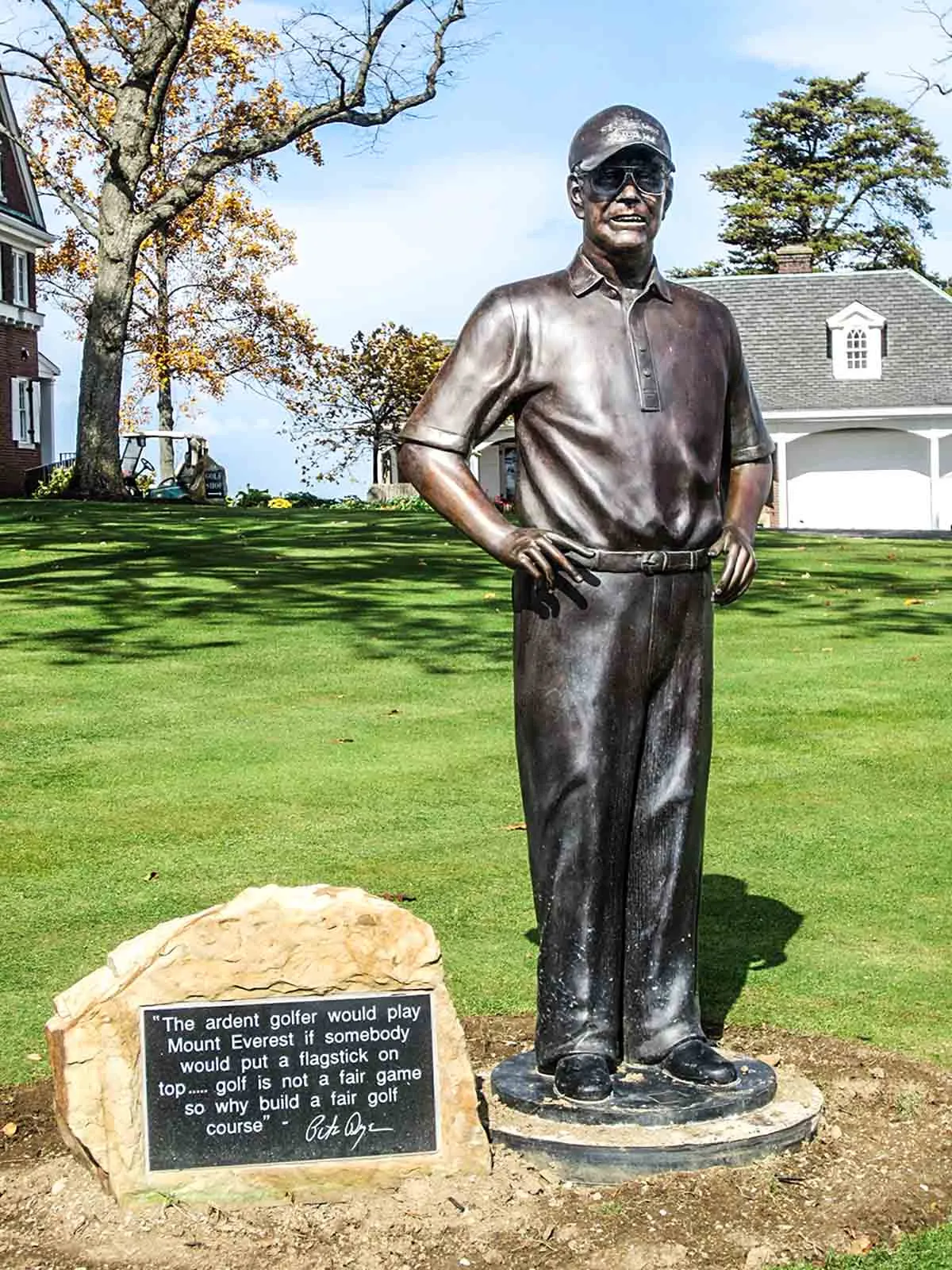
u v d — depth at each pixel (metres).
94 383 31.16
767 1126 4.32
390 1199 4.09
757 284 44.53
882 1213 4.03
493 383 4.49
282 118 40.00
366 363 46.59
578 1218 3.99
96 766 9.48
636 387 4.44
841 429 41.47
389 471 47.75
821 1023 5.54
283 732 10.35
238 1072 4.07
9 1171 4.36
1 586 16.17
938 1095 4.84
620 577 4.43
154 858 7.64
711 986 5.91
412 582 16.64
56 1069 4.09
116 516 24.03
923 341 42.72
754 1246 3.85
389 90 29.23
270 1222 3.99
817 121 58.69
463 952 6.27
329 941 4.09
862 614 15.23
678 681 4.54
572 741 4.46
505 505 37.66
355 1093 4.11
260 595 15.68
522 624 4.56
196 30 42.62
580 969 4.52
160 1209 4.04
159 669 12.30
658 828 4.56
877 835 8.02
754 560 4.59
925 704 11.14
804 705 11.14
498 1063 4.93
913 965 6.16
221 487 41.44
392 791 8.88
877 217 58.88
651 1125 4.31
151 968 4.04
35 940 6.47
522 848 7.77
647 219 4.42
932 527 41.44
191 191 30.81
